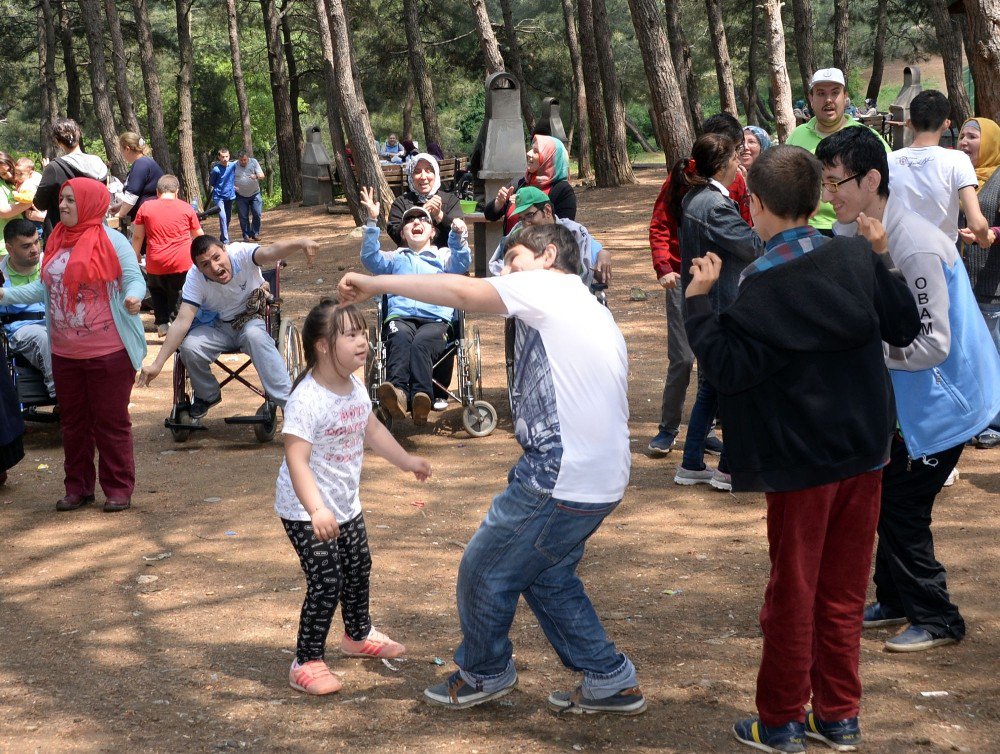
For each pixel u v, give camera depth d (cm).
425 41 3678
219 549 564
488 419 778
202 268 730
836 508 323
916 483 406
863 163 364
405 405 718
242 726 374
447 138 5094
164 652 441
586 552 546
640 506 614
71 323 608
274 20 3269
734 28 3997
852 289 306
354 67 2236
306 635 402
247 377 993
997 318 661
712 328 312
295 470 377
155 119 2694
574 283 351
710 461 689
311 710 386
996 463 649
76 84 3806
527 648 436
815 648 342
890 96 5334
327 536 373
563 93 3931
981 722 361
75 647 448
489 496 645
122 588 516
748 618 458
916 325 331
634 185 2464
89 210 598
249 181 2014
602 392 339
